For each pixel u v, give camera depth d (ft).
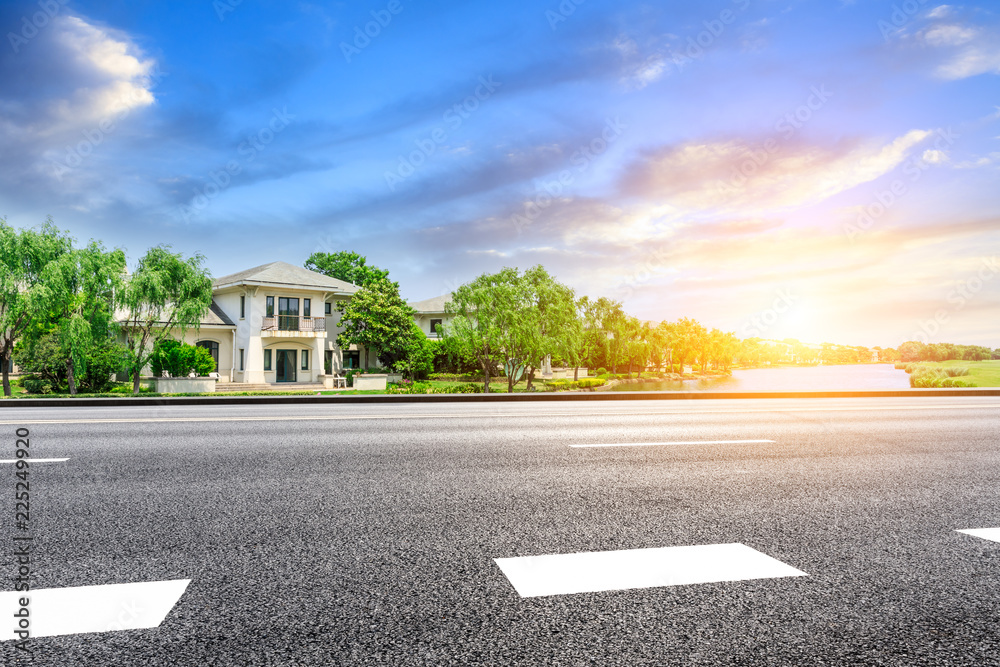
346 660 7.37
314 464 19.94
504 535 12.37
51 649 7.54
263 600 9.10
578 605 9.01
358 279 178.91
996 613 8.91
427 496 15.62
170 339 96.22
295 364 122.52
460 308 109.70
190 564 10.60
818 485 17.29
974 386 69.56
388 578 10.01
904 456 22.29
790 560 11.05
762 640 7.98
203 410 41.60
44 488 16.37
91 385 89.92
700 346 220.23
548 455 21.90
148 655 7.43
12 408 44.27
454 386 108.99
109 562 10.68
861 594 9.53
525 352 108.47
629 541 12.04
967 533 12.82
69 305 80.02
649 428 30.45
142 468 19.16
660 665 7.33
